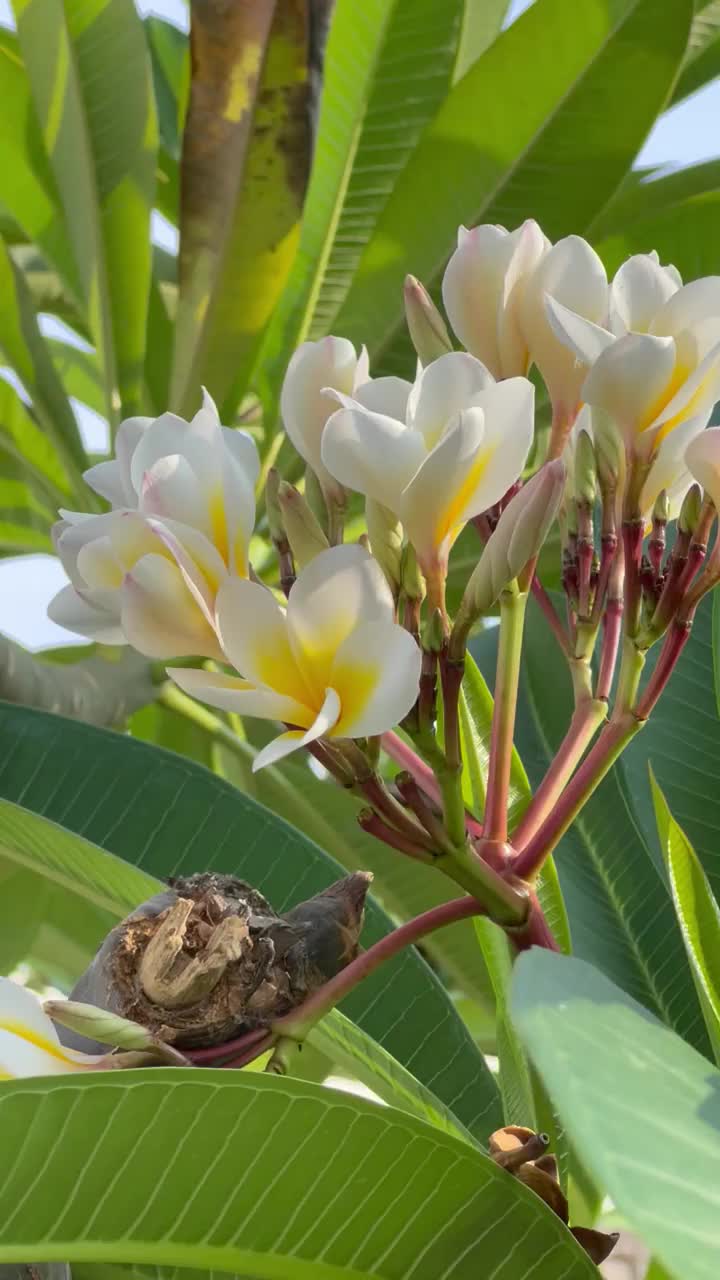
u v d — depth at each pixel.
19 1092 0.56
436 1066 0.82
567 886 0.88
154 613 0.62
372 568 0.60
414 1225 0.61
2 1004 0.60
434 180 1.19
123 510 0.62
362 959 0.63
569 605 0.67
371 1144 0.60
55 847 0.75
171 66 1.85
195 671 0.61
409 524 0.63
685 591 0.64
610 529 0.66
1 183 1.30
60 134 1.23
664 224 1.22
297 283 1.20
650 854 0.88
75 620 0.65
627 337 0.62
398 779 0.63
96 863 0.75
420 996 0.83
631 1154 0.51
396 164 1.22
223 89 1.02
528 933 0.64
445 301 0.69
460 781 0.62
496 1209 0.61
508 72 1.15
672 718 0.92
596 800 0.90
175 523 0.62
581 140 1.16
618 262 1.24
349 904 0.65
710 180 1.34
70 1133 0.57
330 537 0.67
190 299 1.13
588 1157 0.50
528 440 0.63
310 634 0.60
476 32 1.52
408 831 0.63
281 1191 0.60
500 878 0.63
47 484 1.31
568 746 0.66
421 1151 0.60
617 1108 0.52
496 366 0.68
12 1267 0.67
